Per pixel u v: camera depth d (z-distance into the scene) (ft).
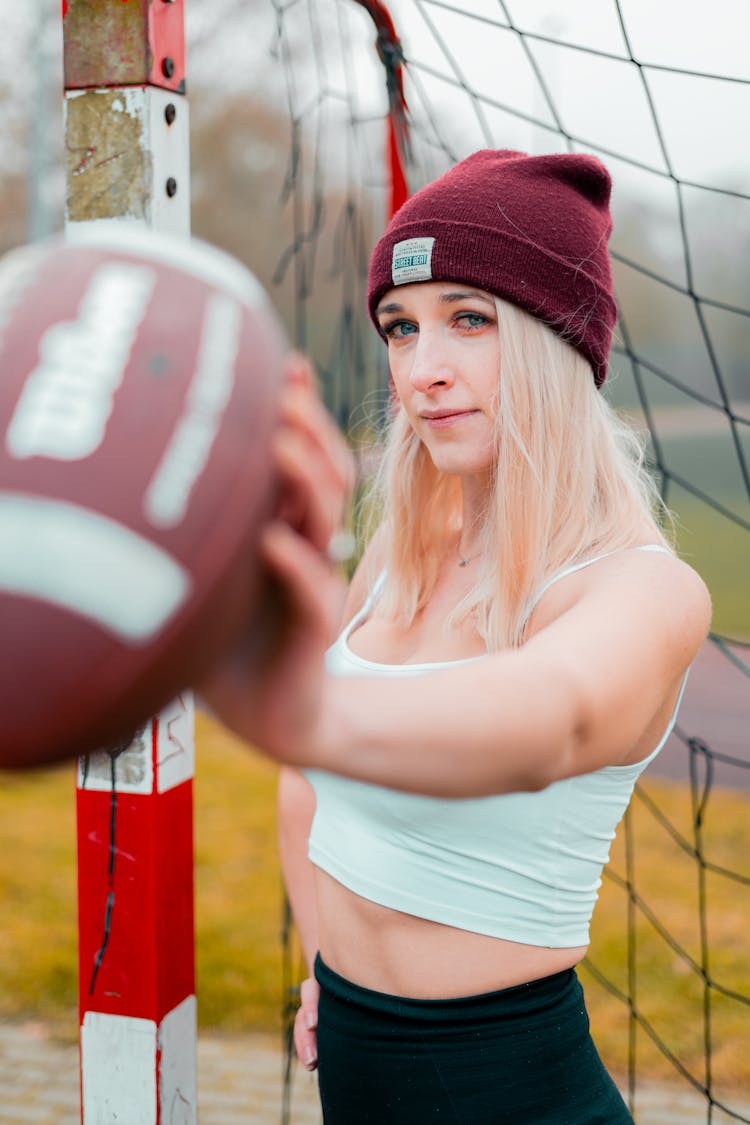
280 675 2.08
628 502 4.14
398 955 4.03
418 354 4.25
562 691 2.62
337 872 4.27
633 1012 8.40
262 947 10.95
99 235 2.31
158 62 4.83
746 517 43.06
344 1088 4.19
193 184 35.91
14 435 1.95
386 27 6.50
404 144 6.86
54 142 28.09
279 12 7.77
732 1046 9.16
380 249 4.42
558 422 4.08
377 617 4.92
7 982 10.50
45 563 1.88
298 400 2.18
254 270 35.68
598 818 4.06
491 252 4.05
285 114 34.42
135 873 5.09
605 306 4.26
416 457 4.86
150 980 5.10
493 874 3.92
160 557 1.93
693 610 3.50
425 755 2.33
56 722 1.92
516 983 3.95
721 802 15.71
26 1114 8.59
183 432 1.99
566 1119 3.86
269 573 2.03
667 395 61.62
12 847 13.78
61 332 2.05
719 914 11.64
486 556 4.36
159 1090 5.16
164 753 5.11
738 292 58.65
